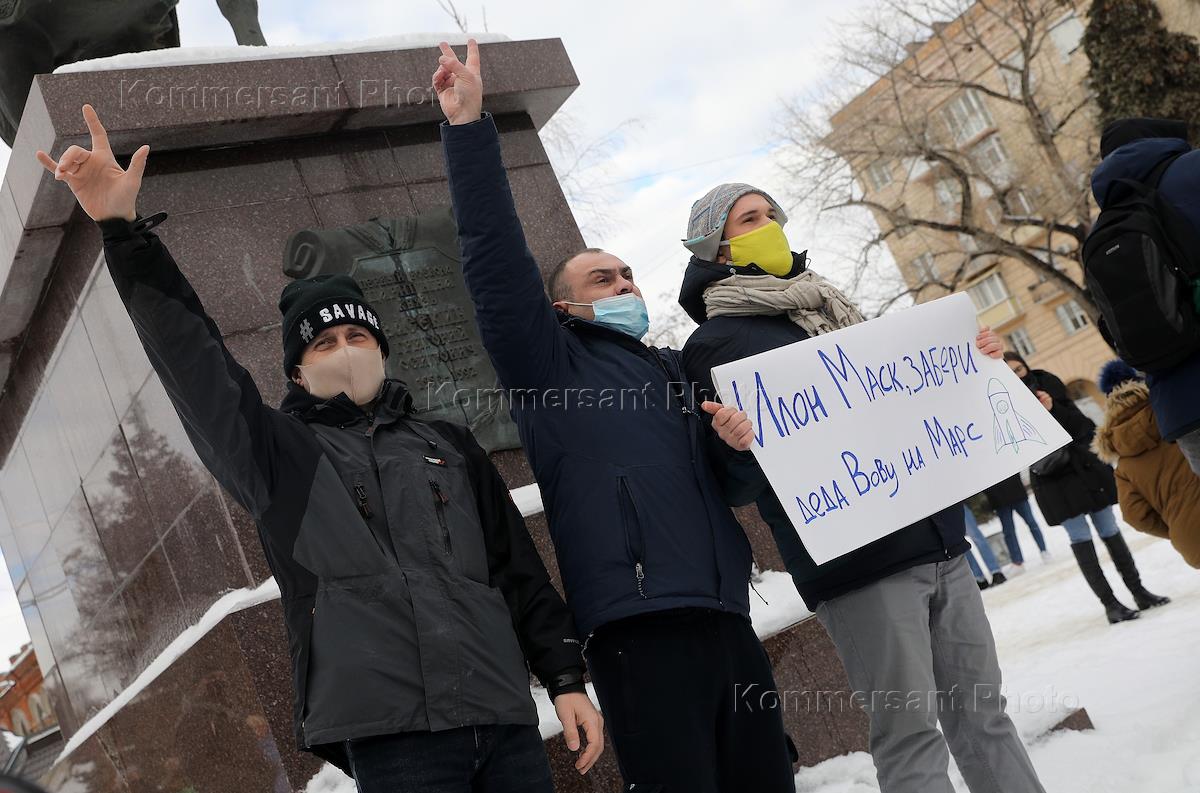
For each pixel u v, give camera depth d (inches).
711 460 117.6
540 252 192.7
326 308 105.3
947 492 122.0
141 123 164.2
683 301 133.7
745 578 111.9
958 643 123.0
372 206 182.9
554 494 110.7
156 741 172.7
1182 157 137.0
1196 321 134.1
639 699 103.7
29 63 198.4
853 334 124.8
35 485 229.8
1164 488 190.4
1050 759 156.2
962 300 135.0
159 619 180.9
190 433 94.9
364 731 89.4
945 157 944.3
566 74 199.8
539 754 99.4
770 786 108.7
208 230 170.4
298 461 96.4
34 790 38.5
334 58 182.1
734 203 130.0
